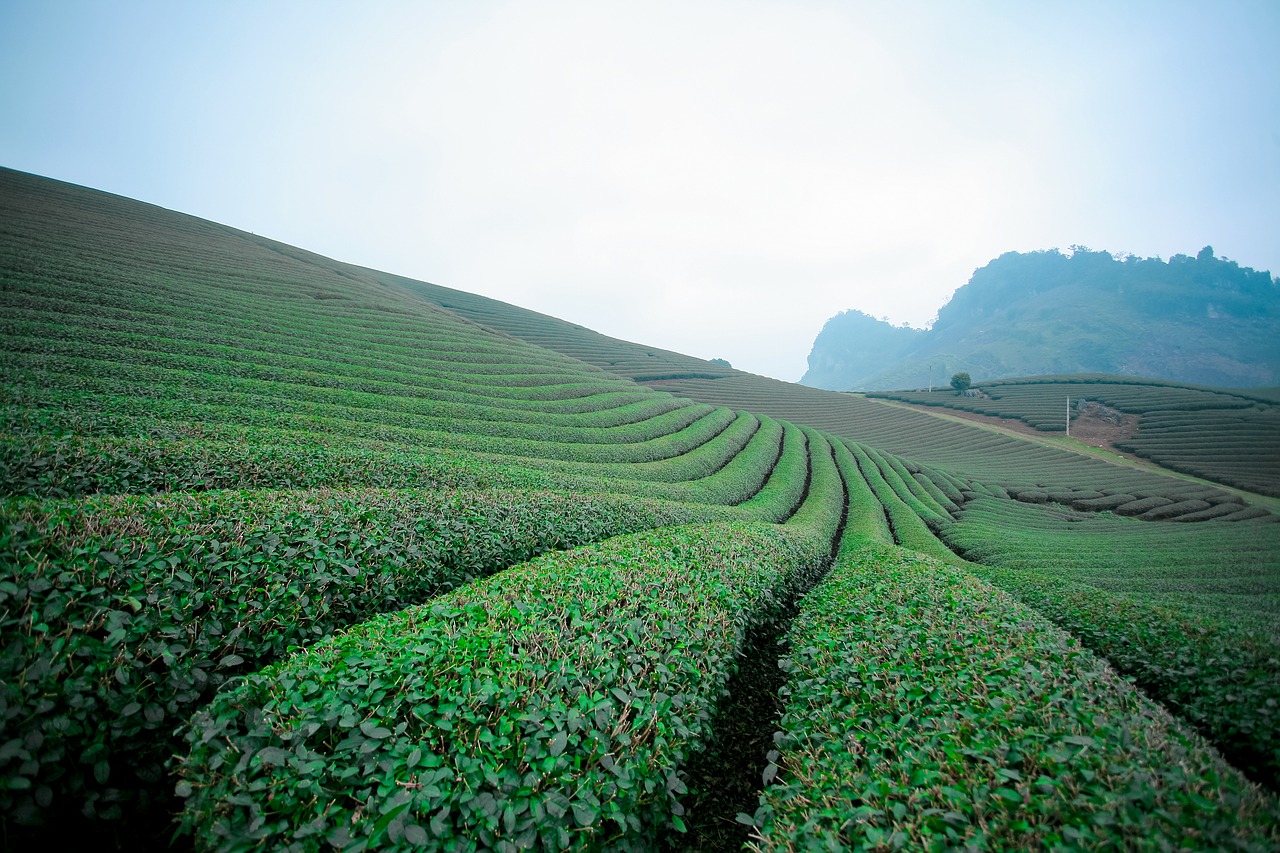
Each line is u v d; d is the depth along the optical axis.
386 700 5.67
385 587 9.81
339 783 4.82
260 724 5.19
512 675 6.14
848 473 51.59
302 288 54.22
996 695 6.46
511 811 4.73
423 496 13.79
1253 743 8.03
